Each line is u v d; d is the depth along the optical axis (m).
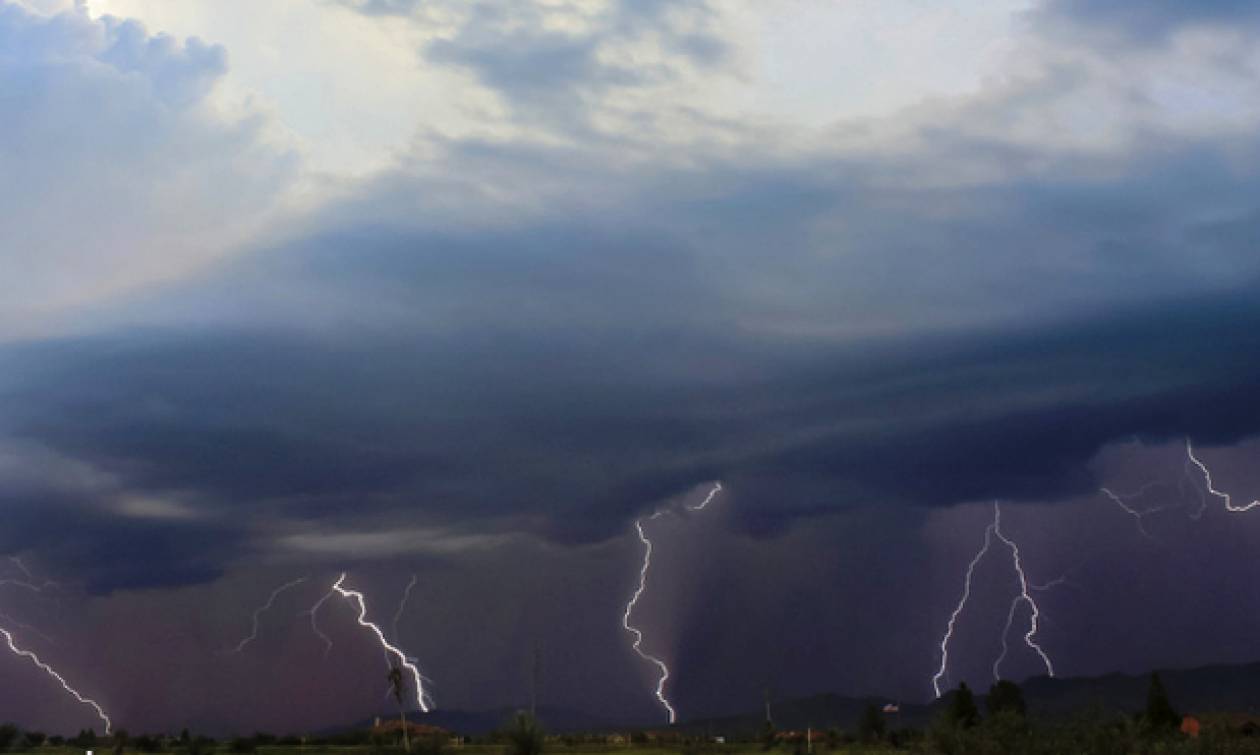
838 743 88.69
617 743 104.75
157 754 98.06
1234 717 60.94
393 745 92.81
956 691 62.84
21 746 102.50
